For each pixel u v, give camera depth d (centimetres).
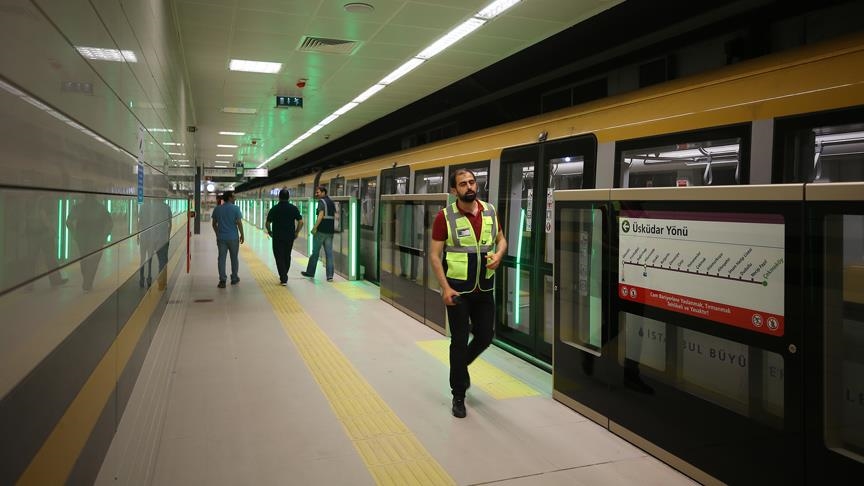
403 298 708
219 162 3275
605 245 349
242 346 534
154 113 461
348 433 339
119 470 260
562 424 358
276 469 292
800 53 311
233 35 703
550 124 511
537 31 679
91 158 225
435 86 988
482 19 641
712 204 275
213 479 279
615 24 649
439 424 355
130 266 334
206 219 4275
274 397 397
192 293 836
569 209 389
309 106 1202
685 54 596
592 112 459
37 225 156
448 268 376
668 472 296
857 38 284
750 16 514
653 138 396
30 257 149
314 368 467
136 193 359
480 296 378
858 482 216
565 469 298
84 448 211
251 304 755
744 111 333
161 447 314
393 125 1432
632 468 300
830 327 229
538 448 323
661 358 326
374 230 979
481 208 383
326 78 935
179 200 865
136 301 366
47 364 163
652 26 609
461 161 685
